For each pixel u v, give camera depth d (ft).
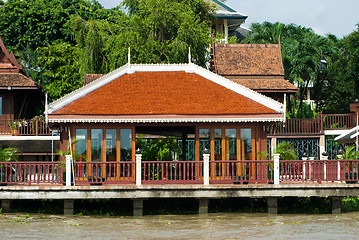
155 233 133.28
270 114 161.17
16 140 215.51
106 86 169.27
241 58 242.37
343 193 152.05
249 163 156.66
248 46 246.27
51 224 142.31
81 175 157.99
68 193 148.05
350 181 155.22
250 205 162.81
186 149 190.29
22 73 237.04
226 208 161.79
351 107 236.02
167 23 269.85
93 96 165.27
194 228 138.41
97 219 148.87
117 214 155.74
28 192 148.05
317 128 231.91
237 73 236.63
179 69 177.37
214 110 161.79
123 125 162.40
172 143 184.65
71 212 152.66
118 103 163.53
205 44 276.62
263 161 154.51
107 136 162.20
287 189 150.92
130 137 162.71
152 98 166.40
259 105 164.45
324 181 168.76
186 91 169.78
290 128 231.91
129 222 145.18
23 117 244.83
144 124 162.81
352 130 189.16
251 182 157.99
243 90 169.27
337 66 277.03
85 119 157.99
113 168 160.86
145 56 256.11
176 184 154.81
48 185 151.84
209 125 164.14
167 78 174.40
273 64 240.73
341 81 273.13
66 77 301.84
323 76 318.45
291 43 294.46
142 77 173.99
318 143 232.94
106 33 280.31
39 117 227.61
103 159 161.79
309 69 291.58
